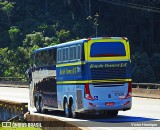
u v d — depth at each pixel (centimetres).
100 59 4119
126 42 4184
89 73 4094
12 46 19075
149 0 19262
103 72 4119
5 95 8788
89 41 4116
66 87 4484
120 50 4172
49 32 19362
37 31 19488
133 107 5522
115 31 19550
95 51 4112
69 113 4438
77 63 4212
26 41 18500
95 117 4412
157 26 19675
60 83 4628
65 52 4484
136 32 19275
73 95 4328
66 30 19462
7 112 4766
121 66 4162
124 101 4150
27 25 19962
